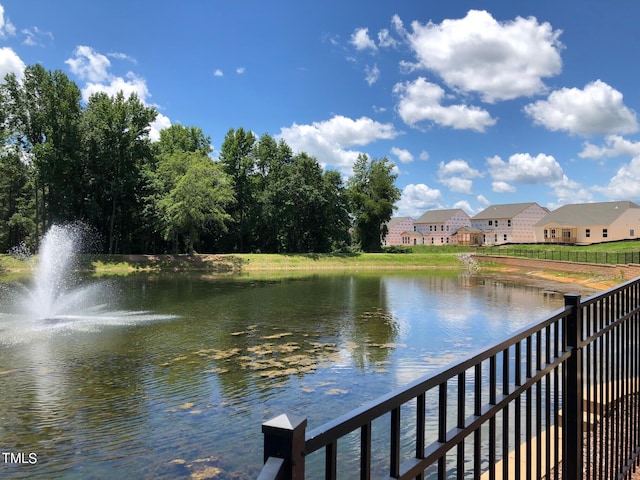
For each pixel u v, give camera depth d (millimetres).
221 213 47250
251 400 8727
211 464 6293
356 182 68312
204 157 49250
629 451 3996
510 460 5434
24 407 8312
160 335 14570
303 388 9445
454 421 7223
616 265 30266
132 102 46406
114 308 20141
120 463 6285
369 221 66500
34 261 40281
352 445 6609
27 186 46656
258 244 59031
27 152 42688
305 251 60438
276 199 54938
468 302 23188
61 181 42312
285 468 1134
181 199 43719
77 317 17688
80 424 7590
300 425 1162
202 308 20406
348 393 9180
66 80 43125
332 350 12734
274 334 14875
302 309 20406
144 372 10484
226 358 11805
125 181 45156
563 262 38531
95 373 10406
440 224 93375
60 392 9133
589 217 66875
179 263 44031
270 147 58406
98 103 45781
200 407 8359
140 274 40062
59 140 41500
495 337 14555
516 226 84312
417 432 1661
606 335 3576
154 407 8328
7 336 14281
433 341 13953
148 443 6871
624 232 63250
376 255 55969
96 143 43844
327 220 58594
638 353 4492
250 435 7191
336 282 34594
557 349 2828
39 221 47156
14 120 42000
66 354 12125
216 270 44250
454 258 56625
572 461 2938
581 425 3010
